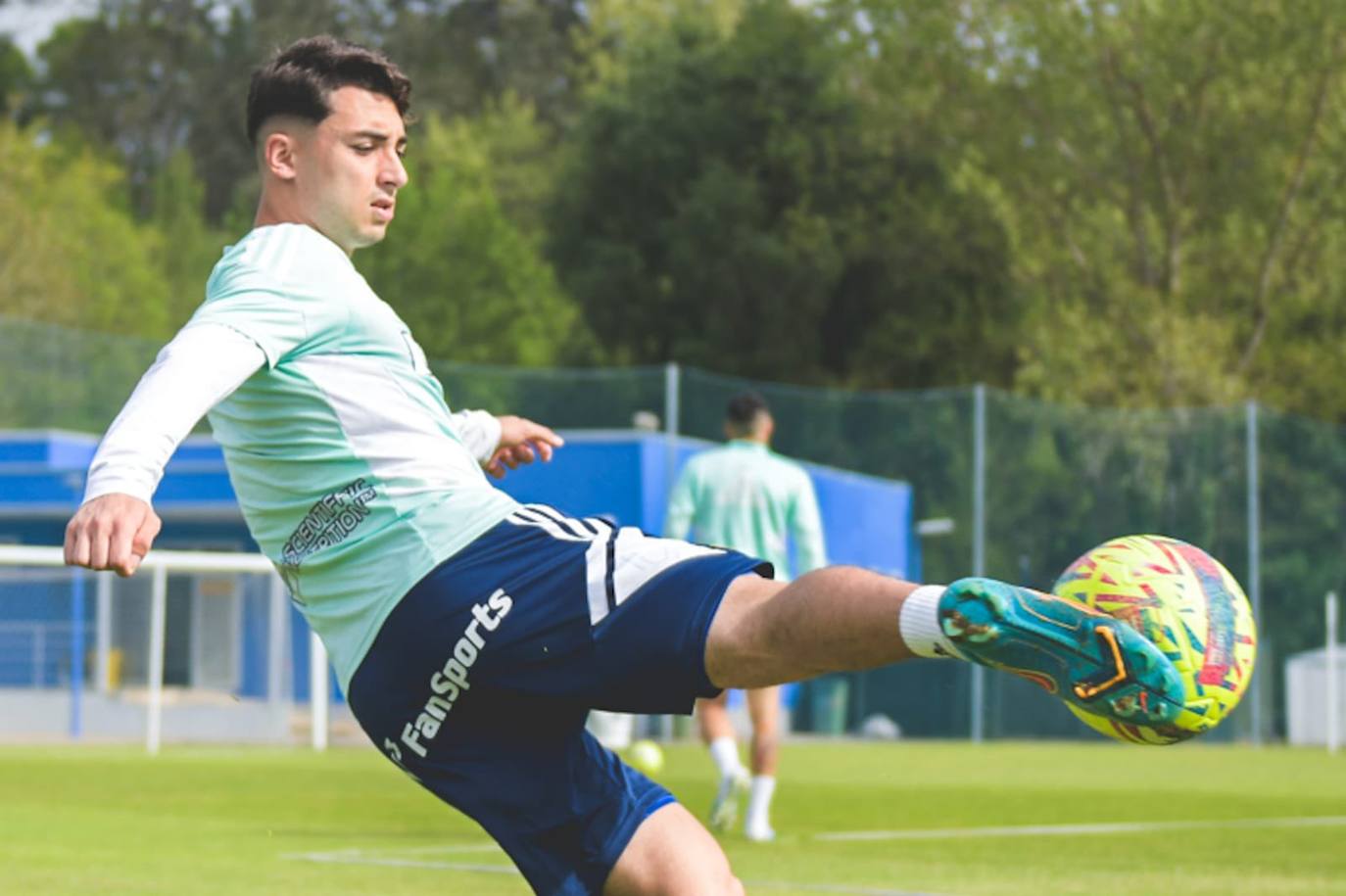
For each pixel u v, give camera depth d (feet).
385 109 28.17
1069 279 276.00
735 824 77.97
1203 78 264.72
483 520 26.25
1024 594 21.66
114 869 59.00
